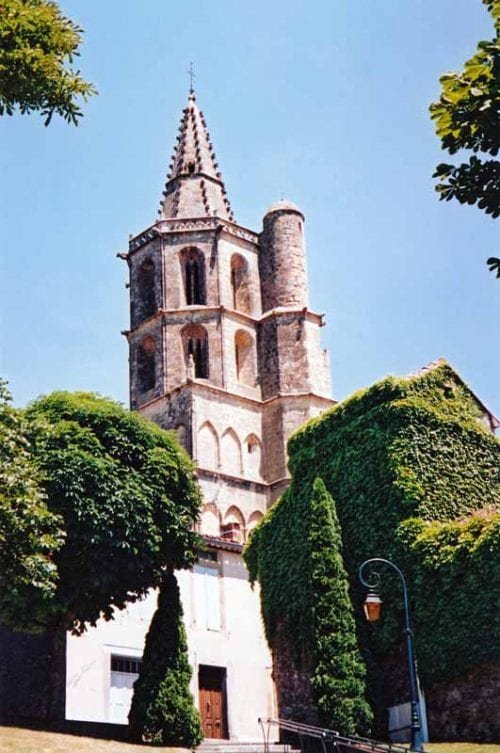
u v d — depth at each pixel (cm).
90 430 3428
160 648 3097
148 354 7544
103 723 3092
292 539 3300
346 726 2766
